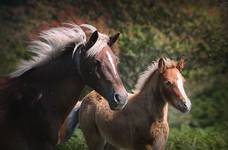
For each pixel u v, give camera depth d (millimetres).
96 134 13734
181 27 20172
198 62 19859
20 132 9883
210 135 17062
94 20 20156
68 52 10094
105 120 13219
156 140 12633
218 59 19828
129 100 12945
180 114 19953
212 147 15836
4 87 10031
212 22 20219
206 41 19797
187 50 19797
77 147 15164
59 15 20547
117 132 13016
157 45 19609
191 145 15781
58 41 10078
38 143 9914
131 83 18609
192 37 19984
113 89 9758
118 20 20156
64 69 10031
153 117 12578
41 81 10031
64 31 10133
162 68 12453
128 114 12844
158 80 12523
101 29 19031
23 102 9953
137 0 20453
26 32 20734
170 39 19938
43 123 9922
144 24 20094
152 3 20453
